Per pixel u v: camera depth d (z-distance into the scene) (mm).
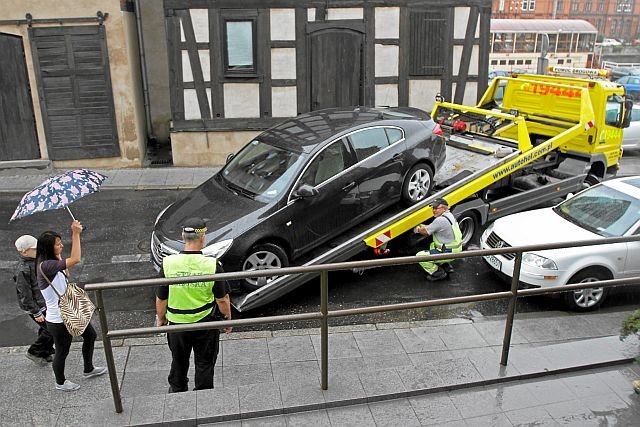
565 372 4824
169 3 12453
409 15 13133
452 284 7664
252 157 7727
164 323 4699
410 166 7887
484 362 4895
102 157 13055
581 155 10961
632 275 7090
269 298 6727
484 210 8680
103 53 12383
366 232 7359
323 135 7418
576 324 6004
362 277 7824
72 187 4914
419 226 7547
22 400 4863
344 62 13227
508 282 7215
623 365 4938
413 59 13438
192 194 7727
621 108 11102
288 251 7020
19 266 5207
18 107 12500
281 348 5625
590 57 32281
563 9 62031
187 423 4199
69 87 12508
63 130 12766
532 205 9336
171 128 13195
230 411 4266
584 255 6859
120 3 12164
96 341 5934
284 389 4520
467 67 13656
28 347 5801
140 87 14000
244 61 12938
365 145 7562
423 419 4281
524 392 4586
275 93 13195
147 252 8711
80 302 4816
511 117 8875
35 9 11969
